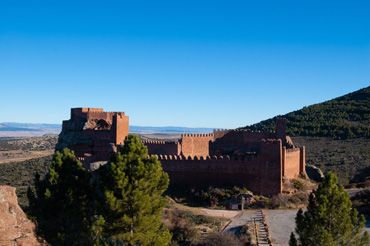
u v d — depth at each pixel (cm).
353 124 14075
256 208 5481
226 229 4616
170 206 5491
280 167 5756
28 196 4094
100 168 3962
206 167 6078
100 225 3544
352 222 2931
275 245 3994
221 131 8375
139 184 3669
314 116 16225
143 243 3603
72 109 8781
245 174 5941
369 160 10012
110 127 8375
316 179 7831
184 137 7519
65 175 4128
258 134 7975
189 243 4409
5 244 3275
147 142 7538
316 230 2923
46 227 3891
